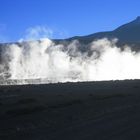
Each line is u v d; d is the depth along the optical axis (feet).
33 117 96.68
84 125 77.61
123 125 77.77
